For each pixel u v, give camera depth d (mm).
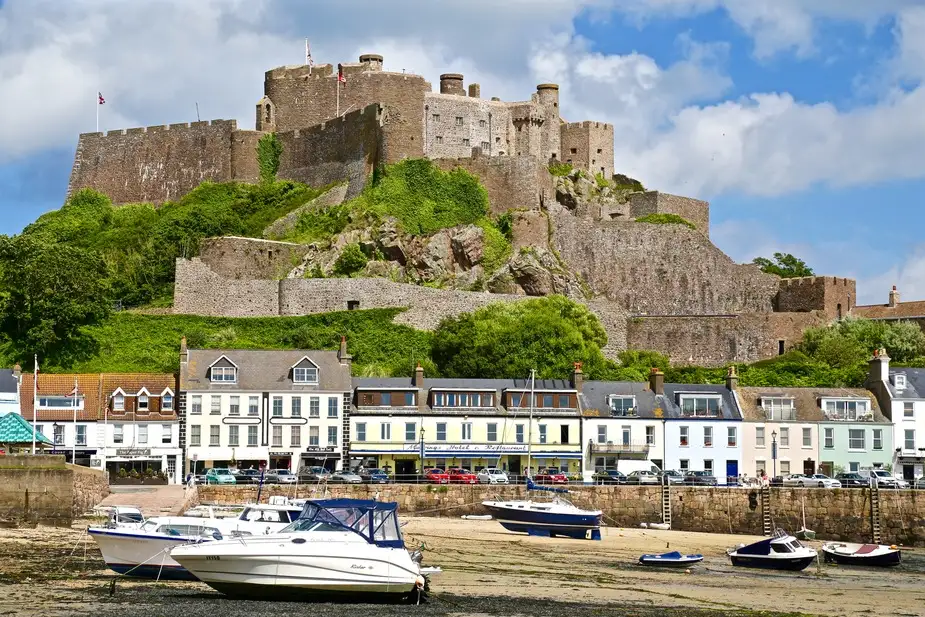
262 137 149750
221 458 94625
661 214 150625
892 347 131000
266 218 141500
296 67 150750
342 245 133500
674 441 98062
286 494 79000
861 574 64875
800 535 80500
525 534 74500
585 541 73250
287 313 125125
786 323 134875
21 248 122688
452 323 120375
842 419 100500
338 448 95750
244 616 44000
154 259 136500
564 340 116125
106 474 76062
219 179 150125
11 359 115688
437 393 97312
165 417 94688
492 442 96750
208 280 125625
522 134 151250
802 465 99562
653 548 71625
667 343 134000
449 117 146875
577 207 147125
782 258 175000
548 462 97125
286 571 47438
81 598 46312
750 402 100438
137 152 155125
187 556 47188
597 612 48875
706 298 145625
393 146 139625
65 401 94625
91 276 121562
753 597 55188
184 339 97438
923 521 81062
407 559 48312
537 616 47219
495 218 139875
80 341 118125
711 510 81812
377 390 97000
